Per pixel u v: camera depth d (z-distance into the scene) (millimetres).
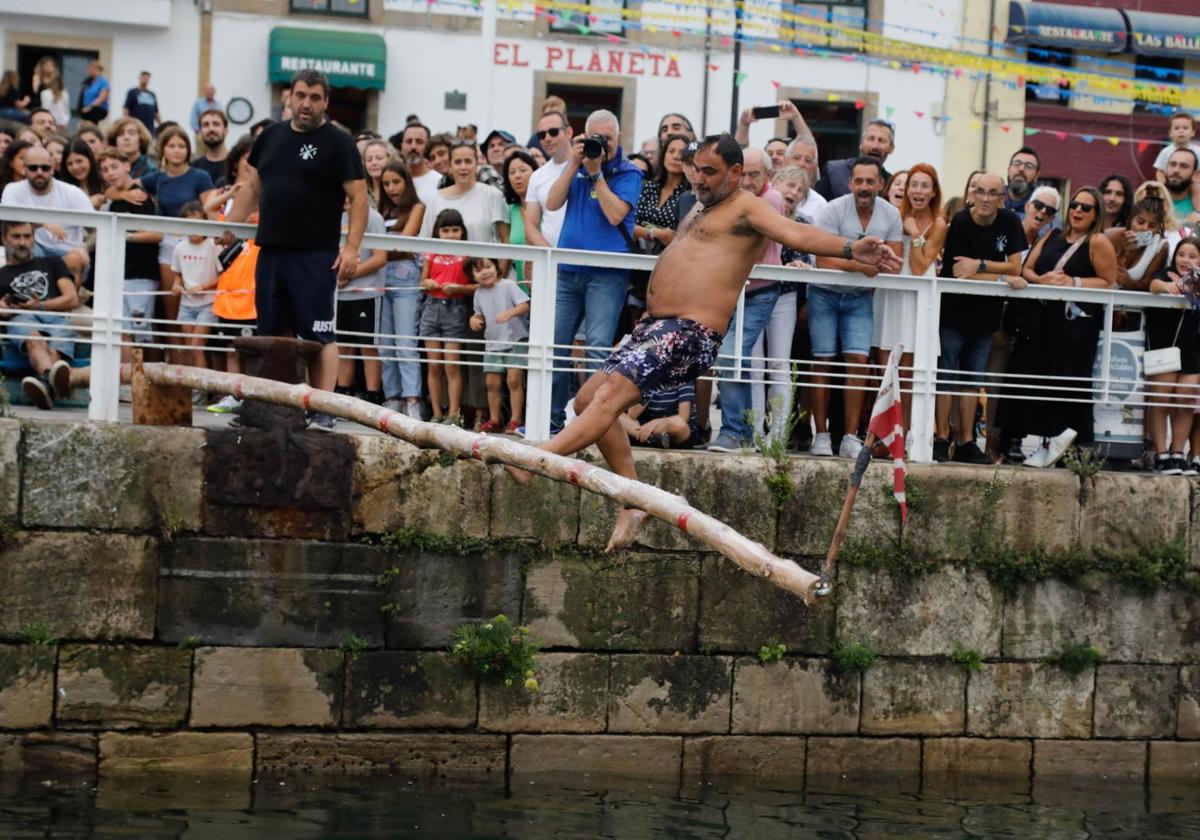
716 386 19516
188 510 14438
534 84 34000
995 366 18297
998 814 14789
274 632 14609
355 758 14750
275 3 33469
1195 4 35031
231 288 18062
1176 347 17281
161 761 14422
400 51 33781
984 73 34250
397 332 18141
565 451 12562
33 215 14750
